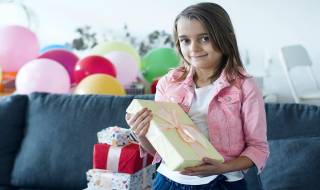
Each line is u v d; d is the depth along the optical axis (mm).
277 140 1617
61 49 2711
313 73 3088
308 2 3027
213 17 1022
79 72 2424
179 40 1072
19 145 1970
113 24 3295
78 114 1866
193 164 918
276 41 3109
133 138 1597
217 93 1048
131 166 1521
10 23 3383
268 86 3156
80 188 1776
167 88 1162
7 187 1893
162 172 1105
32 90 2311
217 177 1039
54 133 1861
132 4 3244
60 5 3348
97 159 1563
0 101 2033
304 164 1509
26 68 2367
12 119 1981
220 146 1033
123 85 2676
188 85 1110
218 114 1042
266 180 1561
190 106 1092
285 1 3057
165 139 947
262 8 3094
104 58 2480
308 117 1635
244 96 1037
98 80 2193
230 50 1055
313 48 3072
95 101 1891
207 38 1022
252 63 3168
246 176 1605
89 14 3322
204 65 1050
